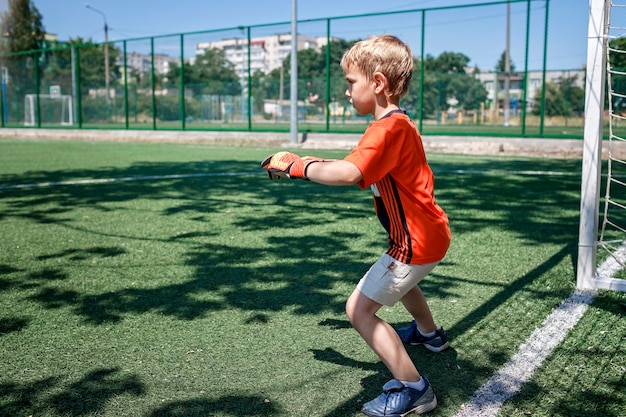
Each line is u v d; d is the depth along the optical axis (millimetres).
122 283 3898
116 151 16500
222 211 6699
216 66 28453
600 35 3428
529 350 2785
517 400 2301
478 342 2893
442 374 2545
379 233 5453
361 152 1981
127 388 2410
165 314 3305
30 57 28156
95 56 36656
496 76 23578
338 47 21297
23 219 6199
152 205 7129
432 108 23422
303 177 2043
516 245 4949
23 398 2328
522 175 10227
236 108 28156
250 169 11539
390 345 2158
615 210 6742
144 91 27672
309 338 2949
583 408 2227
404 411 2168
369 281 2172
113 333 3020
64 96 28484
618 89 13039
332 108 21578
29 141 21672
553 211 6602
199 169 11539
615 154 12672
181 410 2230
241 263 4402
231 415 2191
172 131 21312
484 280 3922
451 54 22859
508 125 23609
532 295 3604
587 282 3717
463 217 6227
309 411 2229
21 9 37812
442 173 10562
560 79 20547
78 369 2592
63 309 3391
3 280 3967
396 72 2094
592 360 2660
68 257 4598
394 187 2068
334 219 6180
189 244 5031
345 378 2508
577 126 20328
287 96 33500
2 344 2871
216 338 2949
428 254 2107
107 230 5625
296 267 4281
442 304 3453
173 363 2652
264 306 3434
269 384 2447
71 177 10125
